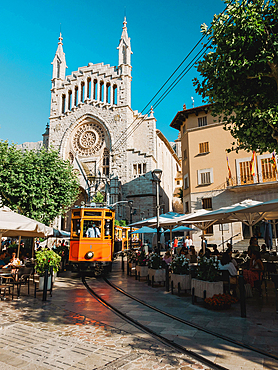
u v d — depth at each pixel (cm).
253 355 504
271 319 716
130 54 5272
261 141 970
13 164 2456
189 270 1094
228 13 905
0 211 1144
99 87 5275
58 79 5662
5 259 1519
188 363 485
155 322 712
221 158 2895
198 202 2969
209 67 963
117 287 1259
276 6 862
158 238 1510
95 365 477
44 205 2588
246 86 938
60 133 5397
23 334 632
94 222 1611
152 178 4550
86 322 720
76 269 1602
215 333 616
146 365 476
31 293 1140
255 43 861
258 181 2622
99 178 4700
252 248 1180
